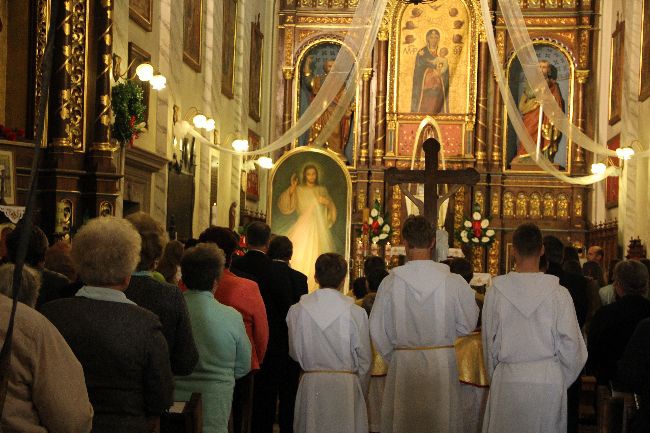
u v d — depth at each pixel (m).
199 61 18.62
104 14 11.45
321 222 21.31
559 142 26.09
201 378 5.37
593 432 9.74
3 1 10.93
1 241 8.95
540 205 26.08
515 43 21.94
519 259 5.80
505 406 5.64
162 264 6.26
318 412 6.23
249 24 23.58
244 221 23.00
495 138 26.05
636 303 6.57
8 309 3.10
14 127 10.94
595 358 6.64
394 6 26.31
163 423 4.74
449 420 6.23
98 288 3.86
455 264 7.93
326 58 26.67
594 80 25.92
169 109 15.94
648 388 5.05
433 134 26.05
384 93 26.36
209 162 19.16
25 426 3.08
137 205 14.52
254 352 6.30
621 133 21.92
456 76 26.19
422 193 25.69
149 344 3.81
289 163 21.45
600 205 25.67
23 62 10.99
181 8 16.77
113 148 11.50
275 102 26.75
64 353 3.17
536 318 5.64
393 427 6.29
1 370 2.51
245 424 6.88
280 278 7.70
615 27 24.25
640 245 18.69
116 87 11.95
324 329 6.21
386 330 6.34
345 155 26.56
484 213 25.97
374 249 22.69
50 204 10.90
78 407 3.14
